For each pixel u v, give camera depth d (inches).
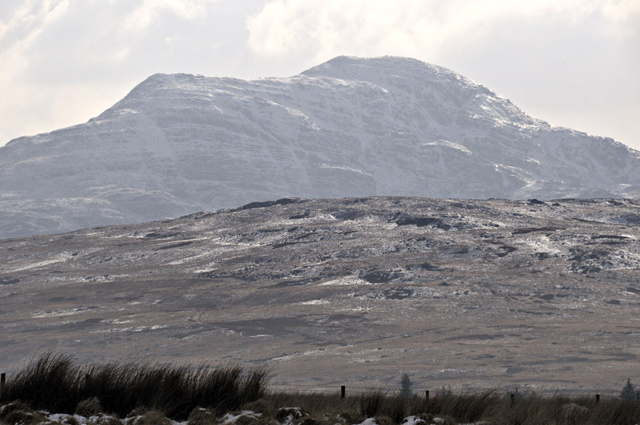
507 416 2046.0
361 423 1930.4
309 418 1881.2
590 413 2144.4
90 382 2070.6
